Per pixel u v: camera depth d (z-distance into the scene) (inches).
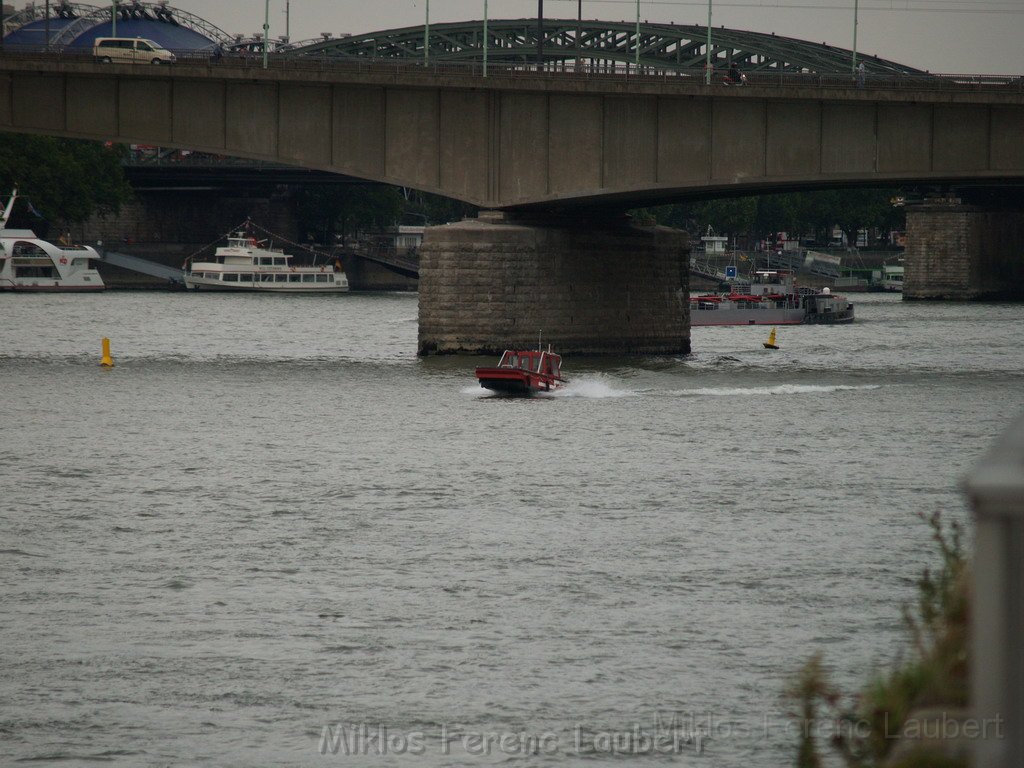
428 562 5260.8
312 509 6338.6
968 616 1849.2
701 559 5300.2
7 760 3341.5
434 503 6486.2
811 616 4495.6
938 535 2517.2
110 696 3767.2
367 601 4694.9
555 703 3713.1
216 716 3627.0
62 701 3730.3
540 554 5393.7
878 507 6407.5
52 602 4675.2
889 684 1968.5
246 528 5900.6
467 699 3752.5
